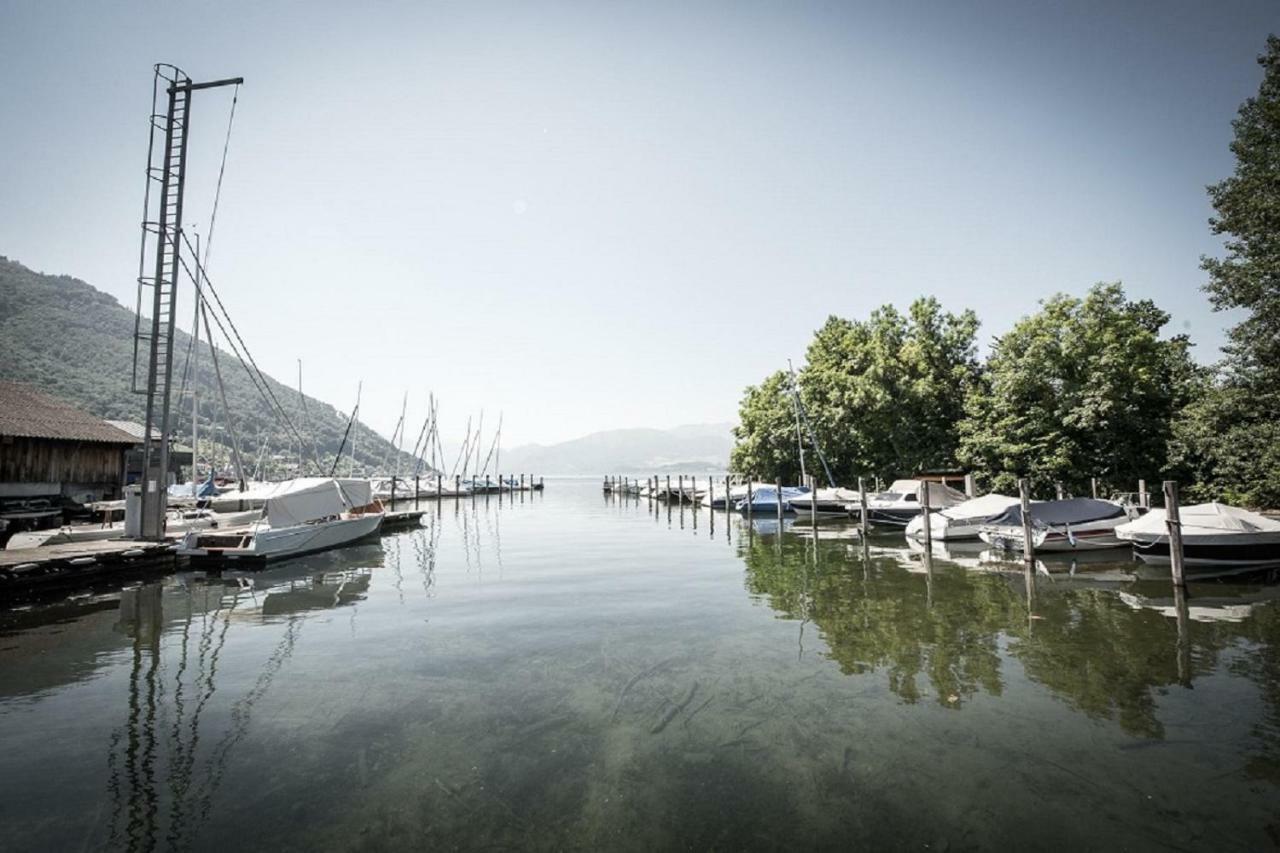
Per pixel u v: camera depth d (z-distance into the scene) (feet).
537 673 32.27
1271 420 84.64
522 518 145.07
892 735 24.88
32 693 29.96
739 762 22.72
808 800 20.18
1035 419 108.68
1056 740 24.35
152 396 66.69
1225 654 34.78
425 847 17.80
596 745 24.09
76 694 29.76
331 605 49.39
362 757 23.18
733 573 63.21
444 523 130.52
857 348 153.69
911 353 141.18
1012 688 29.94
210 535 71.77
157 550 64.03
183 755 23.43
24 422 92.48
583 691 29.73
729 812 19.53
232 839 18.19
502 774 21.90
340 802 20.16
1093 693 29.25
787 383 177.88
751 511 129.39
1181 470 101.30
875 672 32.30
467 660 34.53
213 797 20.48
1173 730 25.14
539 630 40.75
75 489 98.48
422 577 62.34
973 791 20.66
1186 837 18.15
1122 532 64.34
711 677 31.60
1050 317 108.99
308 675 32.24
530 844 17.93
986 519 81.05
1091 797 20.27
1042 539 71.15
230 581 61.05
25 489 90.12
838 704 28.07
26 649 37.58
